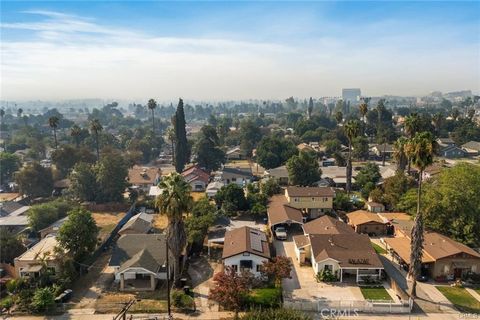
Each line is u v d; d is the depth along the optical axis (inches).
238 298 1460.4
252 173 4212.6
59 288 1684.3
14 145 6102.4
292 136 6929.1
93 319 1514.5
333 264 1831.9
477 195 2111.2
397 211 2780.5
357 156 5064.0
